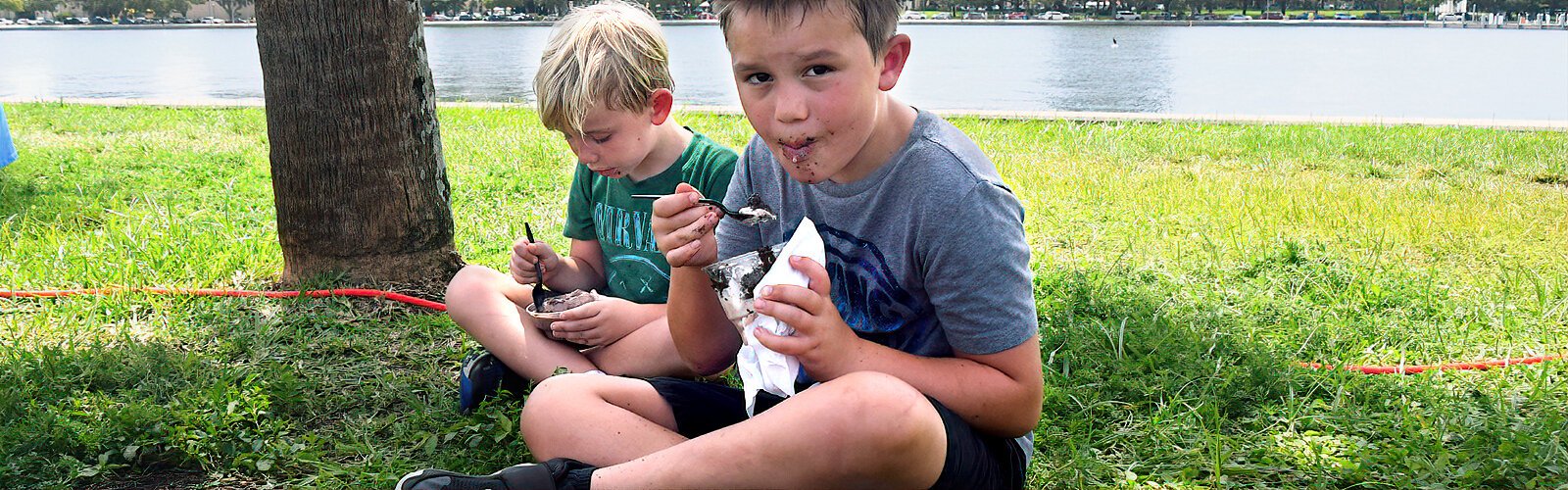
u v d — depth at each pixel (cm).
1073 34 3666
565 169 620
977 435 210
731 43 186
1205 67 2016
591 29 280
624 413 223
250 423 286
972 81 1717
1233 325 349
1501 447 256
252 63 2208
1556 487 245
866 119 186
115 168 629
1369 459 258
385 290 392
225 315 364
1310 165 637
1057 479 256
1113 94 1509
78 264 420
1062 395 291
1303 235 473
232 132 790
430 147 404
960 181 196
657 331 285
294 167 391
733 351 253
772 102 184
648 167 298
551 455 225
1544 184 582
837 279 219
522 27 4841
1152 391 296
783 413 190
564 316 286
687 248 216
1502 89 1512
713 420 233
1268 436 275
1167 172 610
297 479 264
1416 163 636
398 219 399
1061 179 584
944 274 199
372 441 282
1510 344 341
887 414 185
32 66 2138
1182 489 253
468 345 340
